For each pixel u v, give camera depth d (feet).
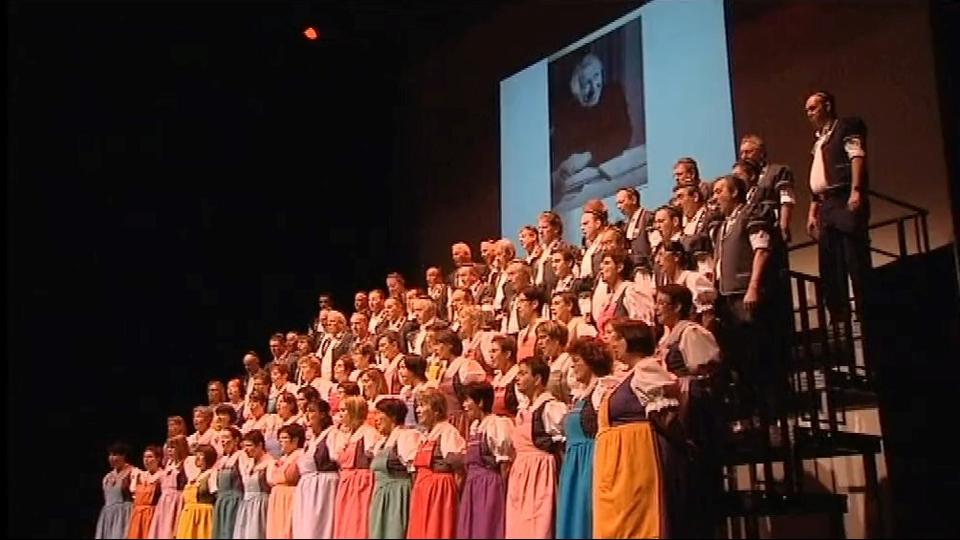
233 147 33.73
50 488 29.27
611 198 28.30
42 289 29.89
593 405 16.19
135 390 30.99
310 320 34.40
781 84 24.59
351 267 35.40
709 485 15.96
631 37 28.48
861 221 19.36
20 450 28.96
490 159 32.65
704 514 15.78
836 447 17.83
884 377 19.81
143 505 23.58
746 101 25.27
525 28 32.17
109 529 24.50
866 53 23.11
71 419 29.86
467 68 34.12
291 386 26.27
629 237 21.74
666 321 16.65
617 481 15.23
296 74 35.04
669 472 15.29
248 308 33.35
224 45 33.30
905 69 22.39
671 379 15.47
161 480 23.72
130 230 31.60
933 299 20.95
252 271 33.60
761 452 16.62
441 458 17.52
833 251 19.49
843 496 17.47
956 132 21.89
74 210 30.71
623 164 28.12
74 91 30.99
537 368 17.11
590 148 29.25
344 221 35.50
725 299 17.83
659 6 27.81
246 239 33.63
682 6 27.14
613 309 18.60
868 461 19.24
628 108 28.22
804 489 19.69
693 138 26.32
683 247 18.94
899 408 19.81
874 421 20.03
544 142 30.83
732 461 16.71
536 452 16.69
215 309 32.76
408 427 19.08
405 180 35.91
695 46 26.66
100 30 31.14
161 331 31.73
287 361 27.48
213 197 33.19
